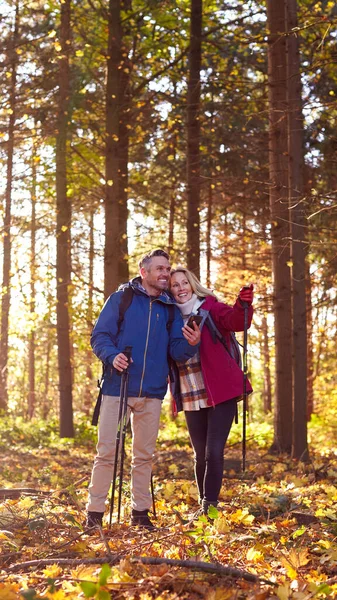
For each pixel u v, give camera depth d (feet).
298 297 31.09
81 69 44.24
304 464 27.25
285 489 21.03
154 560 10.81
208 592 9.76
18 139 39.34
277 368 34.22
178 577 10.11
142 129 48.98
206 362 16.67
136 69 49.29
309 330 62.80
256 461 30.53
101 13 45.80
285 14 32.55
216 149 45.80
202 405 16.79
